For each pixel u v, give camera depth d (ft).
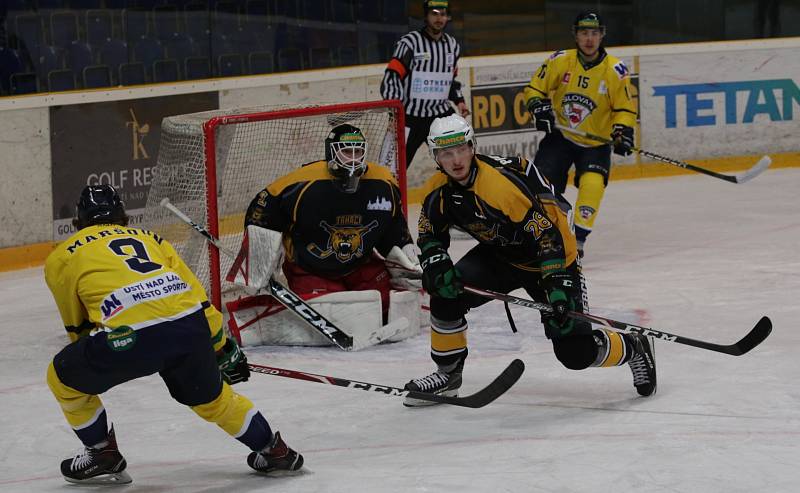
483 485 25.80
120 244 25.64
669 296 46.55
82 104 59.98
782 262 51.98
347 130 39.32
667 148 79.41
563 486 25.53
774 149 80.64
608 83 51.96
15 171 57.72
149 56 65.62
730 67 79.41
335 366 38.32
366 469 27.53
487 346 40.09
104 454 26.96
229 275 41.06
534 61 76.54
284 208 40.50
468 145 29.22
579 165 52.95
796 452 27.22
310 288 41.52
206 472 28.07
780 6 80.38
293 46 71.10
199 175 41.83
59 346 43.01
